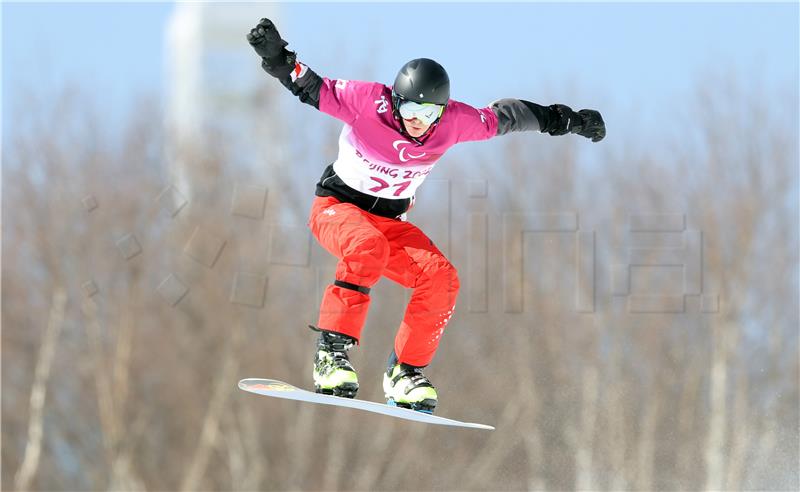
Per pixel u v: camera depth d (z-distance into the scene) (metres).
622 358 61.44
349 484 70.56
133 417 71.25
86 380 71.44
